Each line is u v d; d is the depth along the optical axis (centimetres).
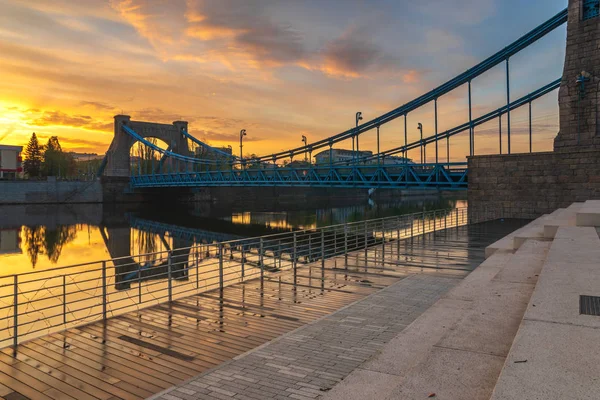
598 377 300
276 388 575
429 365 386
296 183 4766
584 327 396
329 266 1434
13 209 7706
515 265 783
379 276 1279
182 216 6875
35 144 12700
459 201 11406
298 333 780
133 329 852
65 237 4522
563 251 787
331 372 621
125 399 587
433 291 1070
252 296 1077
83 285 2009
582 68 2852
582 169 2753
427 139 3762
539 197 2883
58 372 669
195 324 877
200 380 602
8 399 591
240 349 751
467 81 3534
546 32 3153
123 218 6525
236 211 7788
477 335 452
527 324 409
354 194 11119
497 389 288
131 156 9994
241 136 7312
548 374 306
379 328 802
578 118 2836
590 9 2867
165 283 1892
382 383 420
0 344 1174
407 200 11950
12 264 3045
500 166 3005
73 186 8862
